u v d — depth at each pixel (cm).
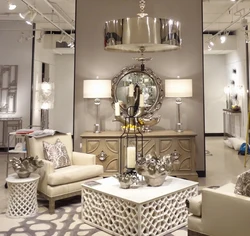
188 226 246
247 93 842
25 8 682
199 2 515
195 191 316
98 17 517
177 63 515
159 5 516
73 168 377
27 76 786
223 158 676
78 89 518
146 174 301
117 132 492
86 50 518
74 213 340
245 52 847
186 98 514
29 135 403
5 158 679
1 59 785
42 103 693
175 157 461
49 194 339
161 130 511
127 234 272
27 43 787
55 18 754
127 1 516
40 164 346
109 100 516
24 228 297
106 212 291
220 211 223
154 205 274
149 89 513
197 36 514
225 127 1042
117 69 517
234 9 684
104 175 459
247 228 208
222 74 1066
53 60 982
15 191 326
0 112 780
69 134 434
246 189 215
